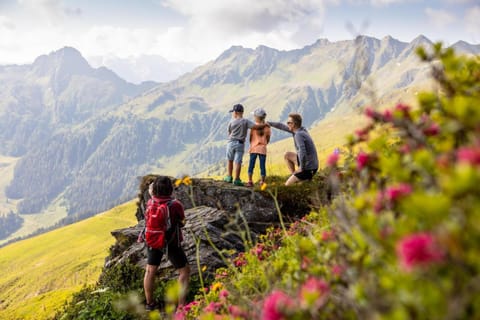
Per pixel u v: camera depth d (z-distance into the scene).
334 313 1.91
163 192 8.48
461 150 1.33
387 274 1.69
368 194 2.01
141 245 13.00
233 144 14.09
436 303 1.27
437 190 1.51
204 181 14.73
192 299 10.16
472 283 1.18
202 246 11.95
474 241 1.17
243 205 13.24
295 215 12.62
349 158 2.53
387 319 1.39
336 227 2.71
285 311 1.92
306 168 12.62
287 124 13.05
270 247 7.34
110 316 8.03
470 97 2.01
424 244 1.20
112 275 10.95
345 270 1.97
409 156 1.83
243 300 3.43
